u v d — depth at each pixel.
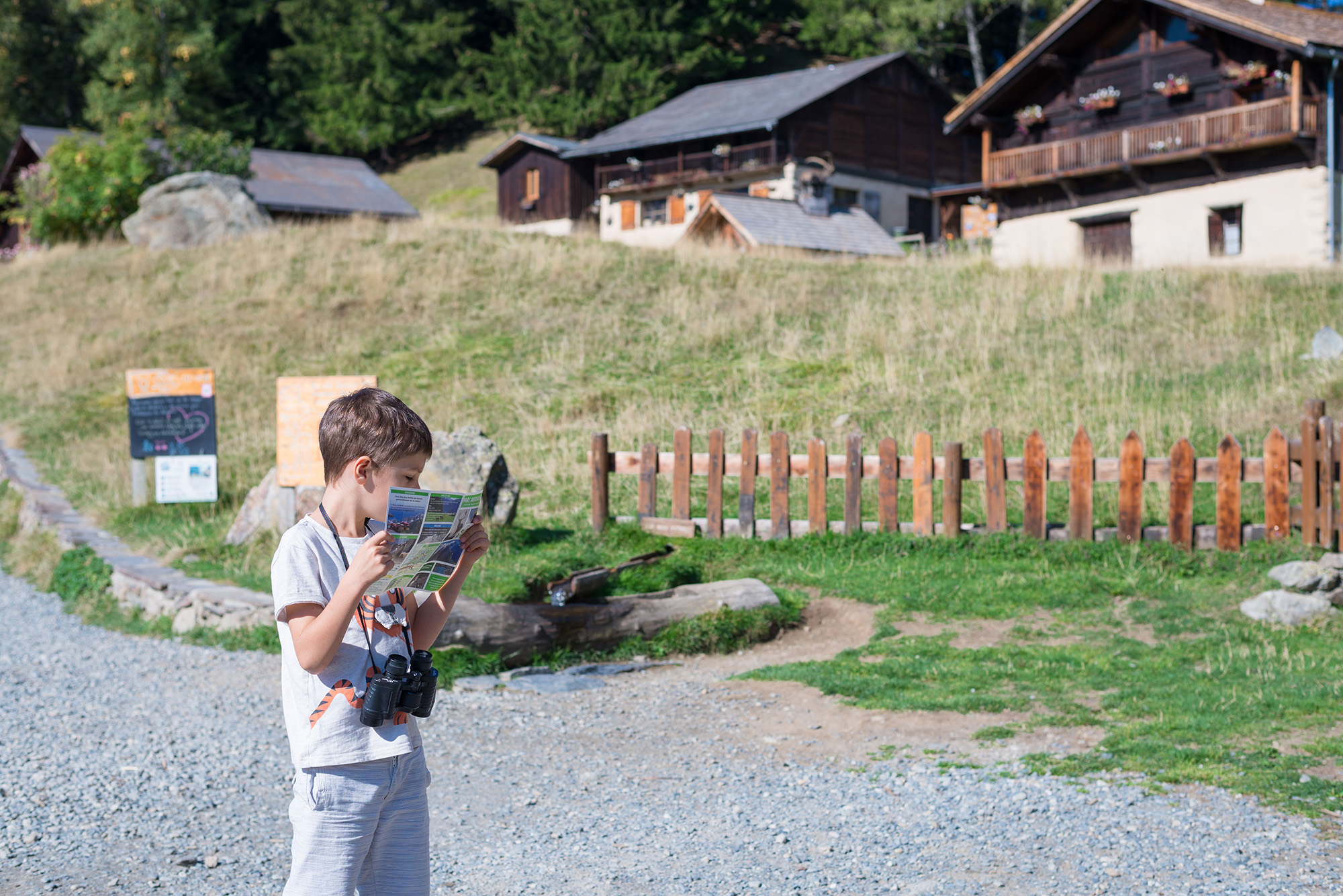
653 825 4.72
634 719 6.52
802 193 31.91
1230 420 12.02
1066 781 5.00
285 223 26.17
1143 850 4.20
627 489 12.48
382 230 24.17
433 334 18.27
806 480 12.44
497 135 66.19
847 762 5.50
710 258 20.98
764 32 70.12
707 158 39.94
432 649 7.62
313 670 2.38
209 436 12.91
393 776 2.53
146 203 25.16
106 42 58.00
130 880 4.25
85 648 8.98
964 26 57.09
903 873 4.08
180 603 9.59
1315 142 24.30
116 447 15.57
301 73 66.12
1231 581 8.78
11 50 62.34
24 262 25.41
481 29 69.12
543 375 16.31
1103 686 6.54
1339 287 15.74
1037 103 30.19
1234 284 16.42
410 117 64.19
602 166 44.22
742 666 7.83
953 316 16.75
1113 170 27.34
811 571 9.75
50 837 4.73
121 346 19.14
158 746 6.16
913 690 6.70
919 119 42.47
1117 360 14.31
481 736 6.22
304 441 11.01
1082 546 9.56
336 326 18.95
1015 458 10.24
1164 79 27.33
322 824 2.46
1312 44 23.38
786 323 17.44
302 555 2.48
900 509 11.36
